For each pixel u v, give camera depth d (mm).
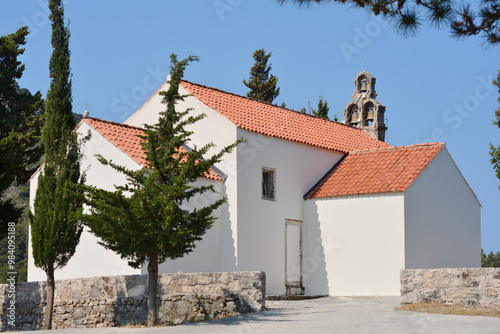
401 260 28000
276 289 29219
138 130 29750
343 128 36969
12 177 22312
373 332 15977
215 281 21266
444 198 30531
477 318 17859
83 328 20031
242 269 27875
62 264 22000
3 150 22094
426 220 29297
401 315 19016
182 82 31094
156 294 20250
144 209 19156
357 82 40750
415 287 20875
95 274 26219
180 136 20547
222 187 28422
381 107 39969
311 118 35719
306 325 18047
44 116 23594
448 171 31047
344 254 29531
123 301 20734
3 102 36406
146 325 19969
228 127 28766
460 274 20078
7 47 36375
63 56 23734
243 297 21781
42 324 21672
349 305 23547
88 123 28016
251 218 28594
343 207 29875
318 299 27312
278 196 30016
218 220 28266
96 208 19688
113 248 20031
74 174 22734
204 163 20281
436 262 29562
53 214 21609
